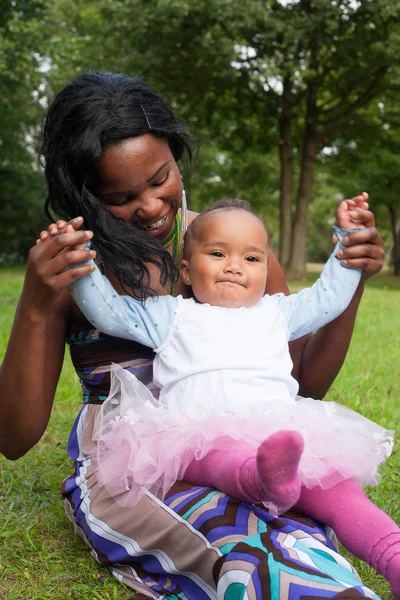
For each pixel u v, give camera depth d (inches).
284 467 69.8
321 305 98.2
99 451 88.5
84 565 94.4
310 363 106.3
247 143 909.8
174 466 81.4
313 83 807.1
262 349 93.2
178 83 773.9
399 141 909.8
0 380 90.7
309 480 77.7
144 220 90.4
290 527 75.7
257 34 722.8
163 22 709.9
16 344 88.4
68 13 827.4
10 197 1152.8
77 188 88.7
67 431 157.9
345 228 98.1
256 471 72.6
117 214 89.7
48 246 83.3
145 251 90.0
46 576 92.4
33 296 86.0
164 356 93.4
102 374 98.7
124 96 88.2
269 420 81.1
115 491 86.1
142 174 87.3
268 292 111.1
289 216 847.1
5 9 628.7
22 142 1124.5
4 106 852.6
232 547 71.6
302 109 881.5
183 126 93.5
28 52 629.3
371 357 249.8
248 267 98.3
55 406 178.7
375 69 775.7
